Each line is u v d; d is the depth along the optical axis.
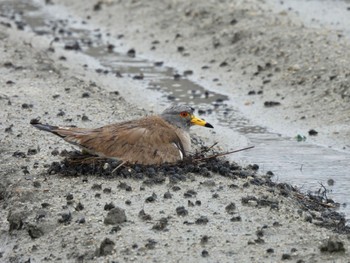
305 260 10.47
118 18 26.05
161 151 12.80
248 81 19.91
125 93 19.56
